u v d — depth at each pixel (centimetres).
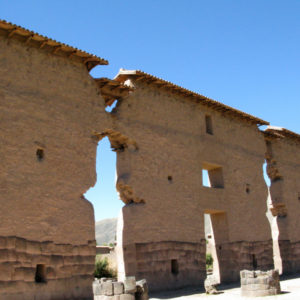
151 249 2003
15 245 1512
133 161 2056
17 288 1480
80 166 1808
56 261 1617
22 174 1602
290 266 3059
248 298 1564
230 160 2669
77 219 1733
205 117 2591
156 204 2097
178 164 2280
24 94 1688
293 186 3316
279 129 3173
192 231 2247
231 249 2492
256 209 2772
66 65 1866
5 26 1650
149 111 2197
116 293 1430
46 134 1717
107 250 3716
